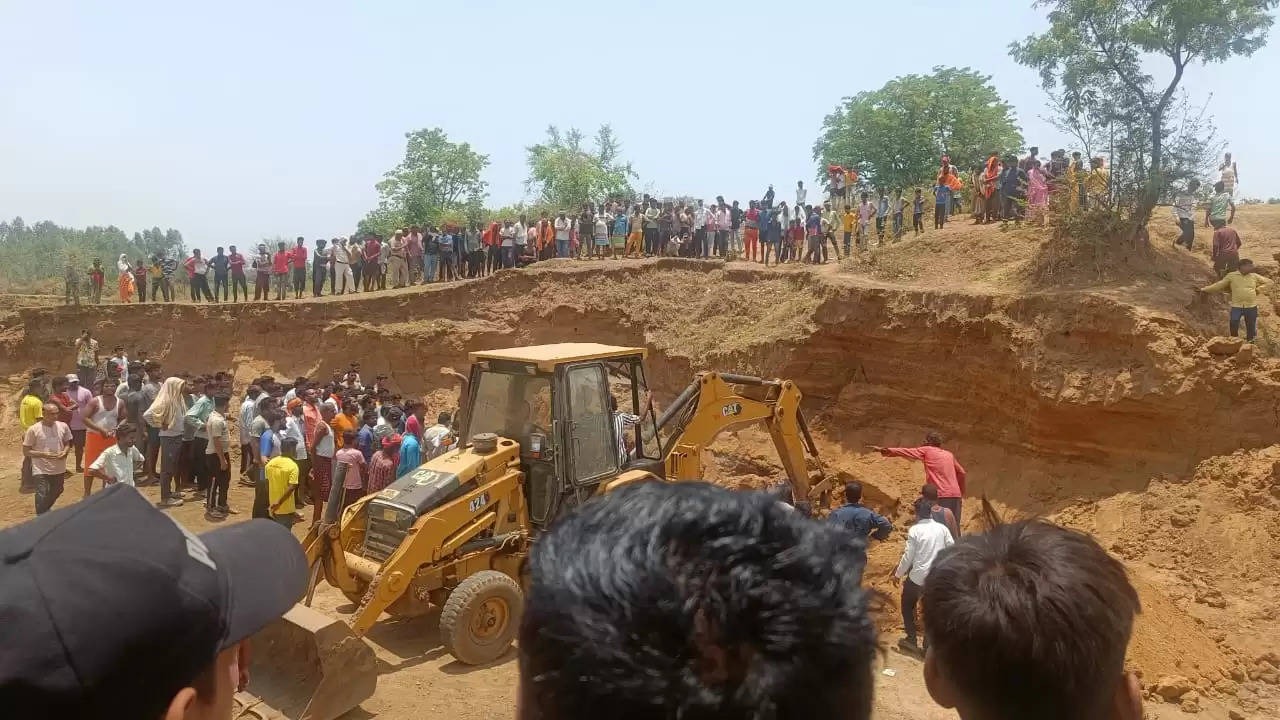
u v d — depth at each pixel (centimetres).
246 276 2856
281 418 1505
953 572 198
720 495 127
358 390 1952
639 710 106
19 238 10231
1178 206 1706
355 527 1016
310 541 989
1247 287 1312
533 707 117
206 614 138
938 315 1641
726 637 110
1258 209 2089
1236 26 1627
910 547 975
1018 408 1507
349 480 1462
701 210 2544
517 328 2542
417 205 4662
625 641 108
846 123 4291
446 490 978
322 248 2864
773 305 2128
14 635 121
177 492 1733
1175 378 1276
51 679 121
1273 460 1174
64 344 2638
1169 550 1195
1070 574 186
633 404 1152
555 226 2833
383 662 954
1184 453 1279
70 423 1884
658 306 2370
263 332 2630
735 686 109
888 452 1226
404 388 2503
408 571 930
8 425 2358
